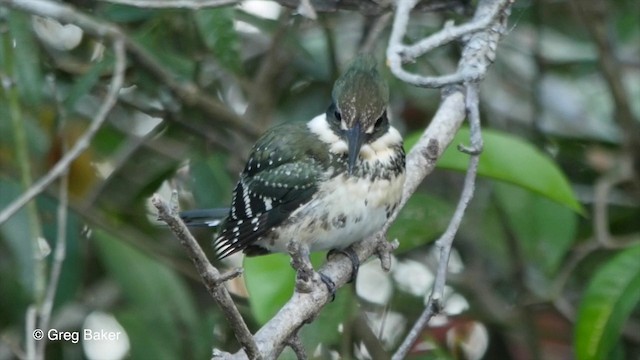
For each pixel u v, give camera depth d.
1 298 10.83
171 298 10.52
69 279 10.50
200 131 11.72
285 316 7.00
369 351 11.17
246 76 12.35
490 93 13.09
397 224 9.98
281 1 8.94
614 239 11.94
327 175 8.66
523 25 12.85
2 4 8.84
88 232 11.63
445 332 11.97
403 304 12.23
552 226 10.48
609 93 12.59
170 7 8.16
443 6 9.30
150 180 11.41
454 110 8.90
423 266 12.48
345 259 8.63
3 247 11.25
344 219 8.61
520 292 11.68
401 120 12.64
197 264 6.02
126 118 12.43
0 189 10.11
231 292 11.91
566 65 13.44
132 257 10.52
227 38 9.61
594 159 12.93
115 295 11.88
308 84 12.75
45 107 11.30
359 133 8.59
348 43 13.13
